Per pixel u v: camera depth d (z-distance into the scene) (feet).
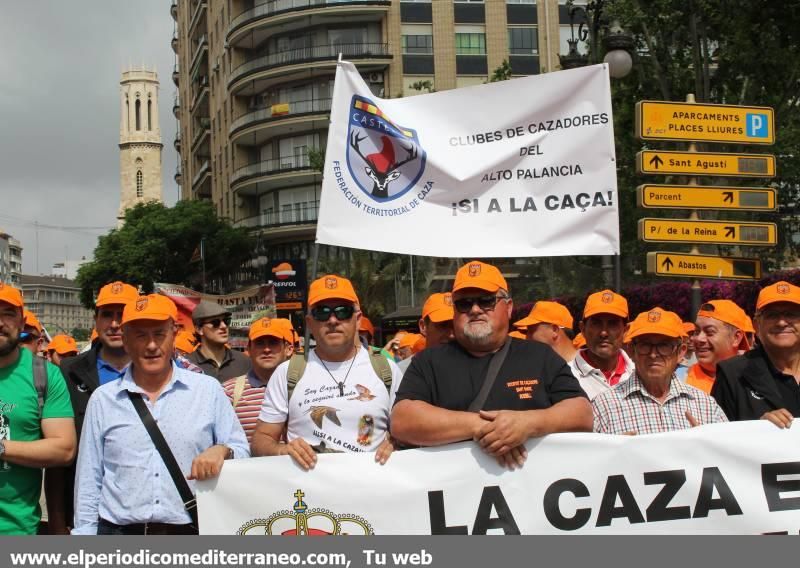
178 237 170.19
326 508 13.15
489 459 13.08
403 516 13.07
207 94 205.77
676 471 13.17
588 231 19.79
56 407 14.37
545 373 13.10
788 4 41.50
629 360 19.38
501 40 151.53
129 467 13.33
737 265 24.90
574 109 19.94
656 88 62.90
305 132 162.71
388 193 20.27
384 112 20.42
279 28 159.43
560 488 13.04
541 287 75.72
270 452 14.19
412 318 80.53
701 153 24.36
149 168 426.10
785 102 59.21
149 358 13.51
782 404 14.79
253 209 177.78
